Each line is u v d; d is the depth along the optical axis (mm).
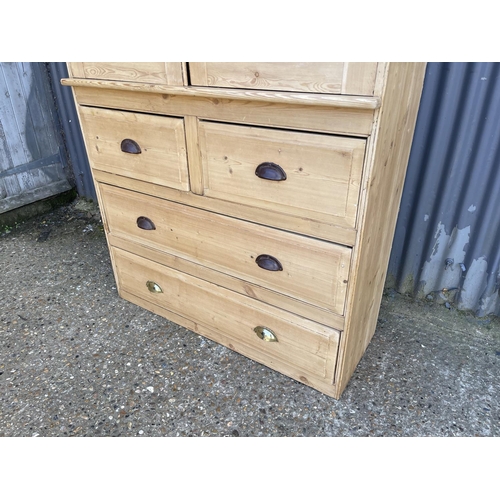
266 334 1458
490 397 1438
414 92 1185
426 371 1541
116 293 1993
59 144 2775
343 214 1079
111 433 1324
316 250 1180
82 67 1403
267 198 1194
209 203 1344
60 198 2885
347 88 939
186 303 1671
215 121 1188
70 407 1409
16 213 2656
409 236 1800
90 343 1685
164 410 1396
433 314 1829
